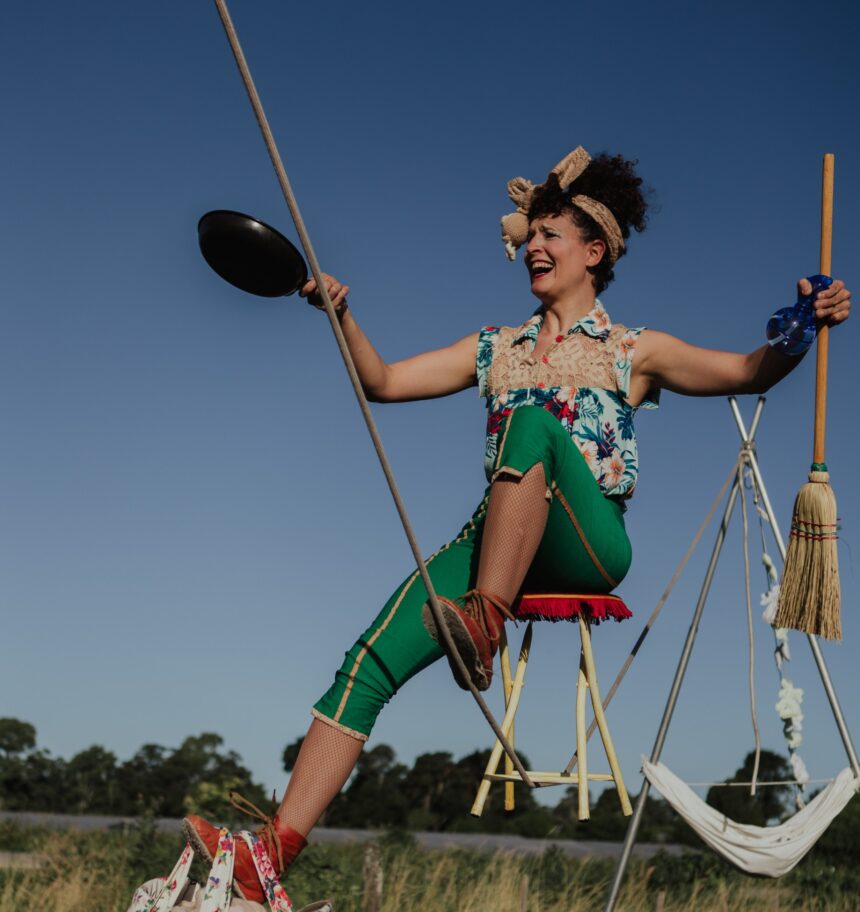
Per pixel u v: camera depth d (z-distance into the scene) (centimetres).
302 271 305
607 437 341
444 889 1230
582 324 350
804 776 429
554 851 1550
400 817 4456
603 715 351
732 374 335
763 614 421
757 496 473
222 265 304
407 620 312
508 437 300
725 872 1454
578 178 365
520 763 320
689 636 464
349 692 305
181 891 288
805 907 1327
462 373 367
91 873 1193
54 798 3975
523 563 294
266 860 286
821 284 322
